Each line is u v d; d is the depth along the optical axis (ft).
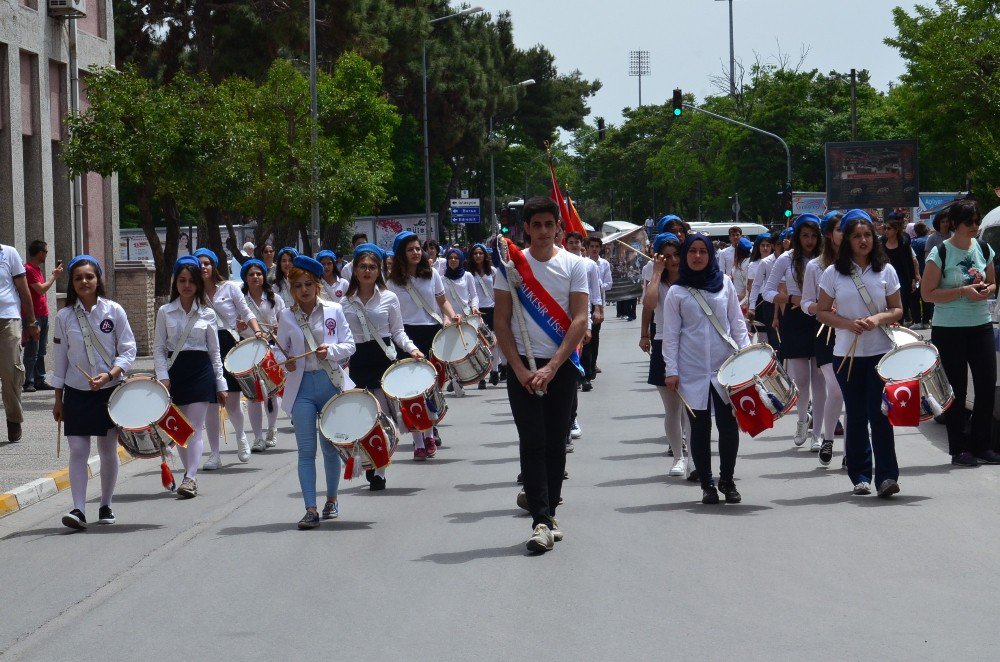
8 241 75.31
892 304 31.73
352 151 132.36
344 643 20.48
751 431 30.22
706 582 23.53
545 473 26.96
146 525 32.07
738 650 19.29
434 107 202.08
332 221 116.67
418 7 177.27
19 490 36.11
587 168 400.06
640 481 35.37
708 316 31.35
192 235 175.94
